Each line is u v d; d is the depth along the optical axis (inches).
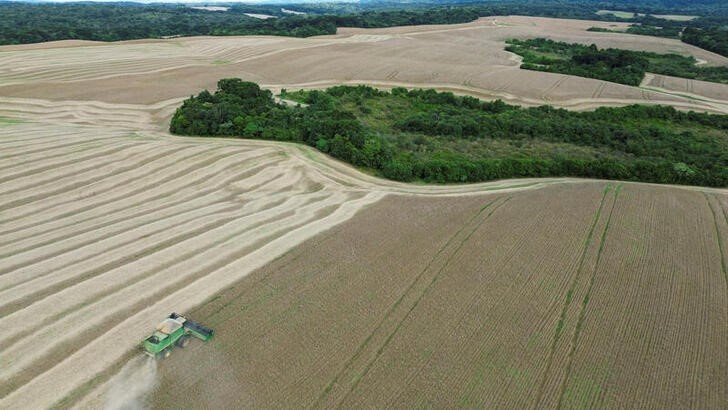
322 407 656.4
